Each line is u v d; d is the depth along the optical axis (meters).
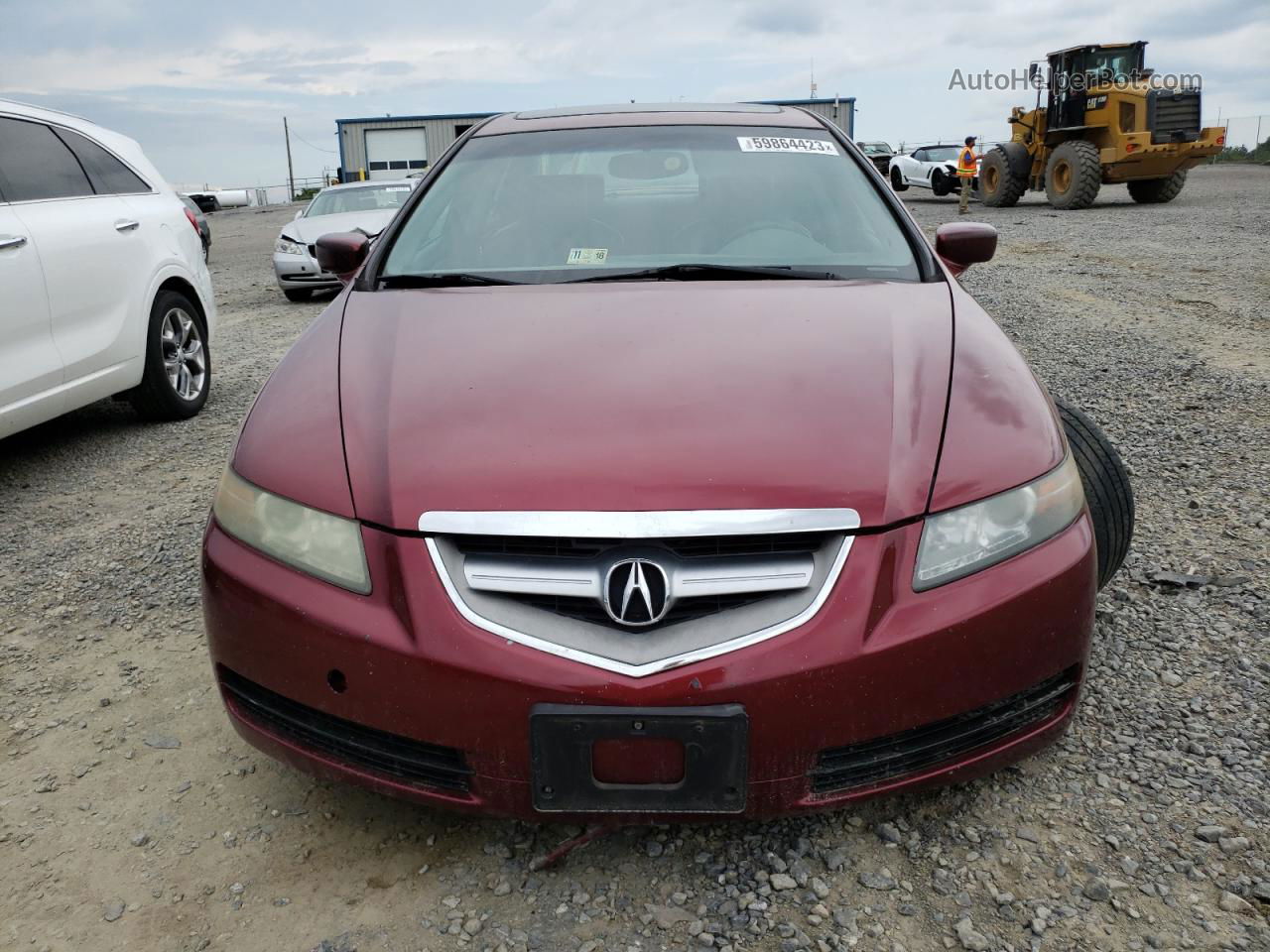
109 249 4.55
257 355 7.20
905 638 1.64
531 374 1.95
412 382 1.97
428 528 1.68
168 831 2.01
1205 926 1.69
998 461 1.79
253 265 15.81
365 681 1.69
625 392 1.87
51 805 2.10
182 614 2.96
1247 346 6.04
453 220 2.79
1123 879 1.80
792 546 1.67
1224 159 36.72
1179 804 2.00
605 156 2.96
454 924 1.75
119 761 2.25
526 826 1.99
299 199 52.62
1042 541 1.78
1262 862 1.83
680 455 1.71
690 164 2.92
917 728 1.70
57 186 4.40
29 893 1.85
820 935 1.70
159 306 4.97
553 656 1.62
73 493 4.11
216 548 1.88
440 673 1.64
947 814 1.99
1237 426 4.45
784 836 1.94
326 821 2.03
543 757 1.63
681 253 2.61
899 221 2.74
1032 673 1.75
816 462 1.71
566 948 1.69
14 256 3.96
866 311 2.21
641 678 1.60
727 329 2.11
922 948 1.67
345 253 2.81
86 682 2.59
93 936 1.75
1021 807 2.00
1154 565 3.07
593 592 1.63
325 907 1.80
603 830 1.92
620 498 1.65
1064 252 10.93
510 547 1.67
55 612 2.99
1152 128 16.02
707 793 1.64
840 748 1.66
